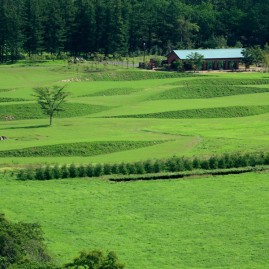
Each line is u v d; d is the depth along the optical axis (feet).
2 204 381.19
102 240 330.13
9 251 249.96
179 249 318.45
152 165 446.60
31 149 506.89
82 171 439.22
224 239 331.16
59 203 385.70
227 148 505.25
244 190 408.46
